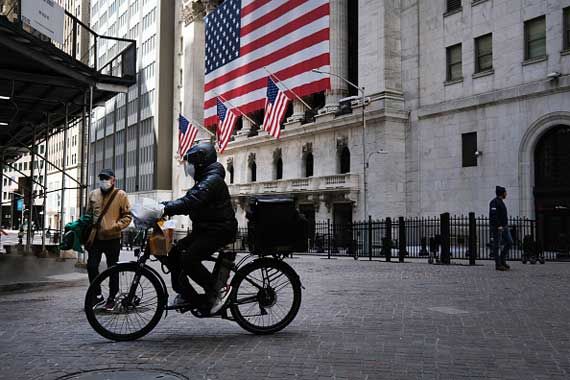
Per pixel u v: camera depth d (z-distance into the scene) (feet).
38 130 68.69
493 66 103.96
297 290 20.72
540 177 96.58
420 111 118.01
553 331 20.58
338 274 46.88
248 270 20.08
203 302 19.80
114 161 280.72
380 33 123.54
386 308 26.27
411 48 121.70
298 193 141.08
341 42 137.59
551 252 87.71
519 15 99.66
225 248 20.62
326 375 14.85
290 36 139.64
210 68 179.73
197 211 19.61
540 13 96.12
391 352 17.37
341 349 17.79
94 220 26.96
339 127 132.67
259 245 19.84
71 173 307.78
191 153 20.17
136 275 19.56
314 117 144.36
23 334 20.68
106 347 18.29
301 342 18.86
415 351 17.48
